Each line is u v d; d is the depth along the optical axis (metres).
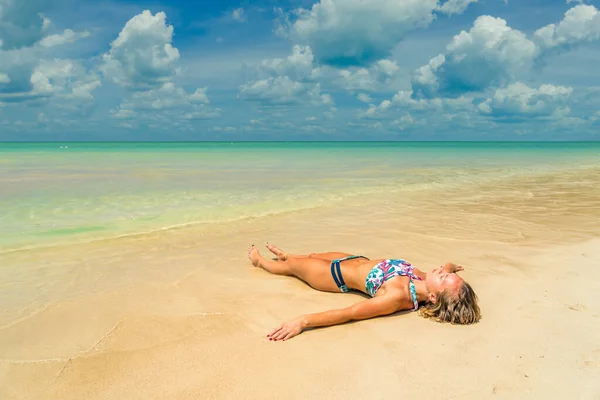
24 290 4.53
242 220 8.12
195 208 9.13
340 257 4.97
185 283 4.82
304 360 3.15
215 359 3.18
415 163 24.28
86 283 4.77
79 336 3.53
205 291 4.59
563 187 13.15
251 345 3.39
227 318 3.90
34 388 2.83
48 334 3.55
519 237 6.78
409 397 2.69
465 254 5.85
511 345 3.33
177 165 21.20
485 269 5.20
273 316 3.96
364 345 3.38
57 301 4.24
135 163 22.42
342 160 26.97
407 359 3.15
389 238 6.75
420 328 3.70
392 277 4.14
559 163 24.84
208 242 6.57
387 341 3.45
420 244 6.39
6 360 3.15
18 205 9.00
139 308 4.10
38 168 18.31
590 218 8.24
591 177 16.27
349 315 3.79
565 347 3.28
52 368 3.05
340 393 2.74
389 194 11.50
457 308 3.77
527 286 4.60
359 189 12.38
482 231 7.20
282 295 4.52
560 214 8.68
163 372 3.00
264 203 9.88
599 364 3.02
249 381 2.88
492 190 12.41
